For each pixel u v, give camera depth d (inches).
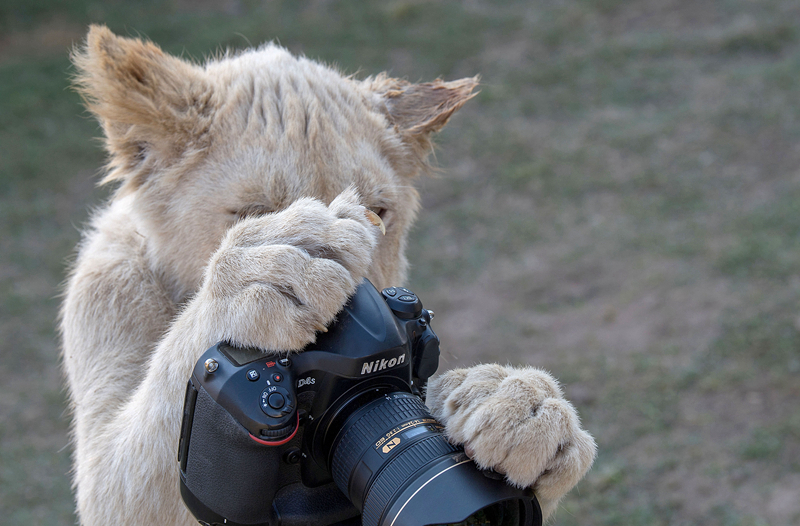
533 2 623.8
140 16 609.0
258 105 92.0
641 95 475.5
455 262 348.2
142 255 96.6
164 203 92.5
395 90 119.0
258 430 64.7
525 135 448.8
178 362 75.7
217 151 90.2
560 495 69.6
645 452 235.0
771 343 269.6
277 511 73.0
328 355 70.0
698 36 533.3
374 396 73.3
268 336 68.1
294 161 87.7
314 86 97.7
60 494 240.2
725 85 468.1
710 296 300.0
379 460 68.5
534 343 289.4
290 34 574.6
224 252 72.8
